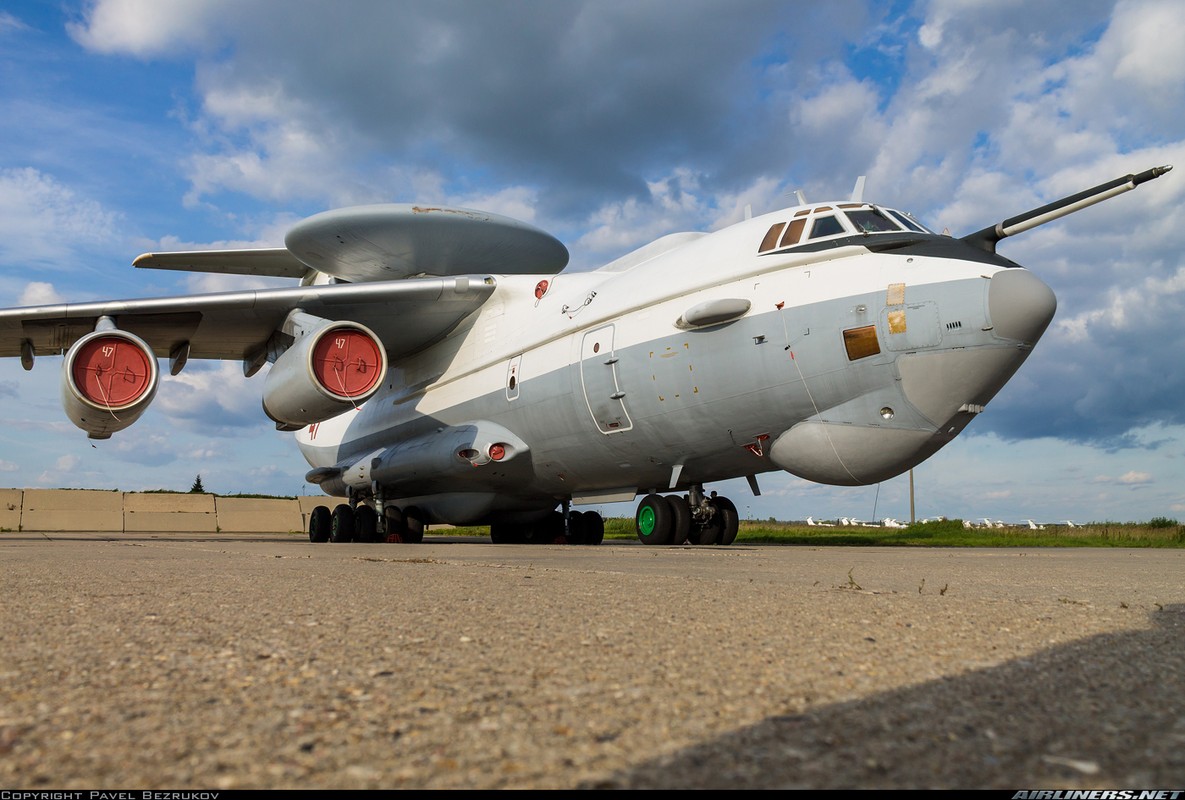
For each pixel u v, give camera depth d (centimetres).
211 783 113
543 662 200
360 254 1417
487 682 177
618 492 1253
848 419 874
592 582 416
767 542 1435
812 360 872
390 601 324
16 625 258
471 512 1399
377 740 134
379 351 1109
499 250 1455
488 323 1299
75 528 2727
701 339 949
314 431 1905
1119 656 213
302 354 1080
